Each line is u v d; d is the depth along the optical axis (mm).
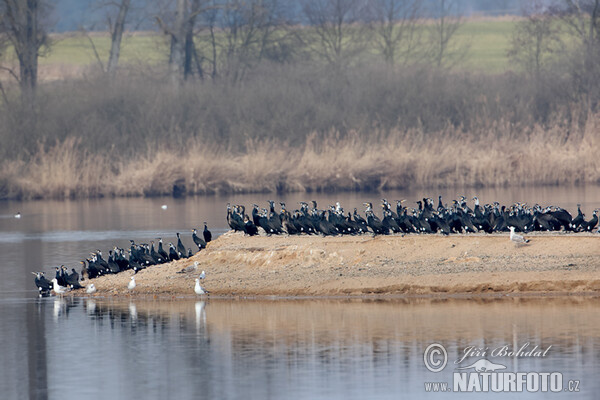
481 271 31141
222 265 34688
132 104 73438
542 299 29312
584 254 31438
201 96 75000
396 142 70312
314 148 70250
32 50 77250
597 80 74188
